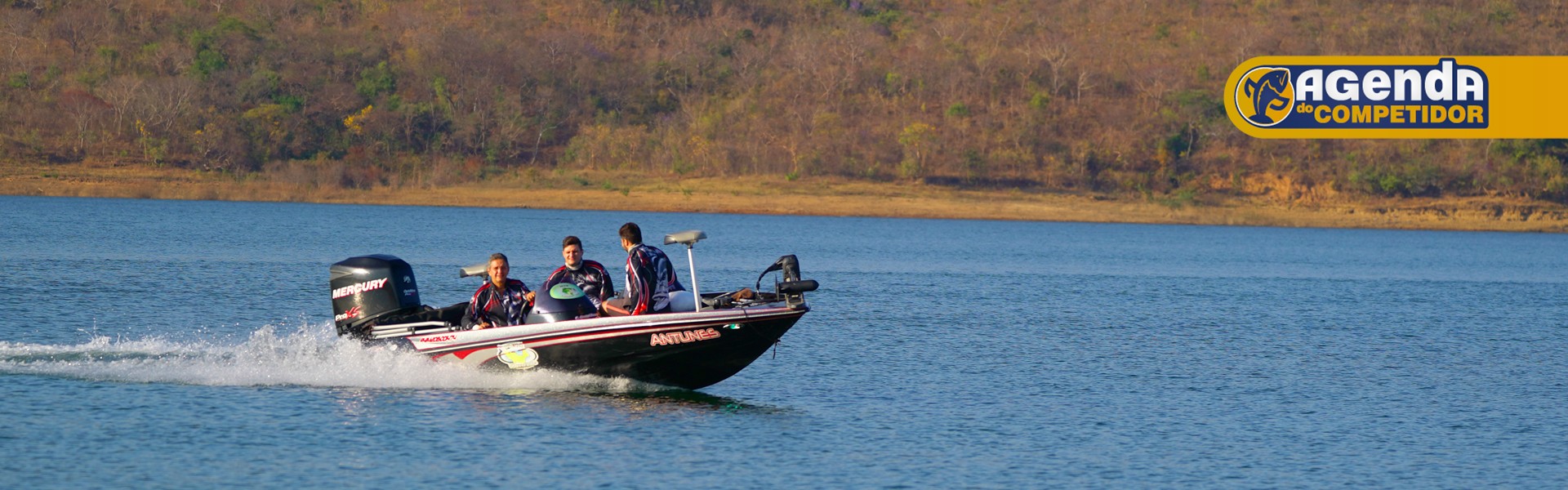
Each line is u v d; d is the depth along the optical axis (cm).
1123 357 3016
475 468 1752
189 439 1852
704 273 6072
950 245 10125
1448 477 1847
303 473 1702
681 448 1902
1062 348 3155
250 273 5122
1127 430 2117
